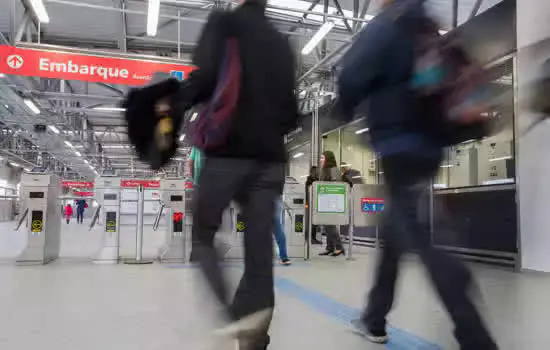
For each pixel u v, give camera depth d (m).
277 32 1.52
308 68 10.58
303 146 10.09
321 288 3.30
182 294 3.08
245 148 1.42
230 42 1.44
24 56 6.36
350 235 5.77
